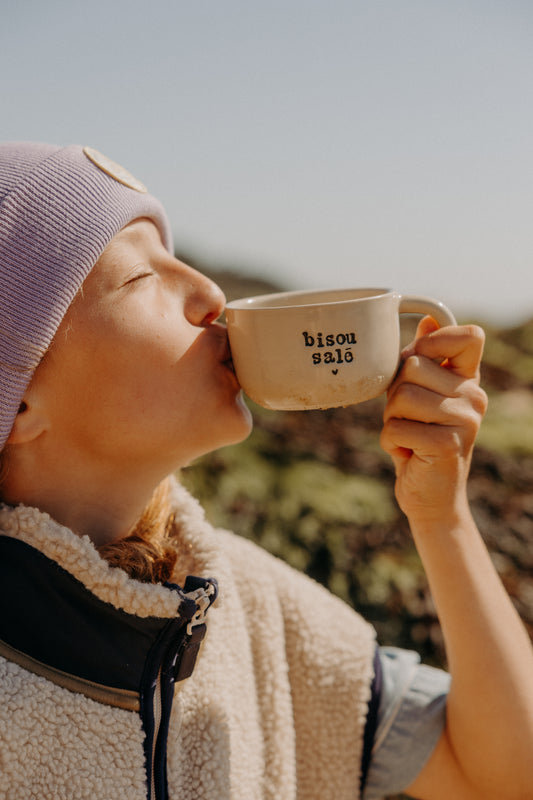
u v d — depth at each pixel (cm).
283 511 326
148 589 112
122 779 111
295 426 389
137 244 125
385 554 322
